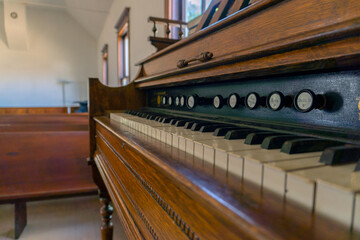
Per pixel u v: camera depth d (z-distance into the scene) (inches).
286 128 26.4
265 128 28.5
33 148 90.4
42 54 358.6
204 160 21.0
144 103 79.7
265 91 31.5
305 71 25.0
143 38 125.6
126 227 37.9
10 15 305.4
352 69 21.5
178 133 27.2
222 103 38.6
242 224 11.7
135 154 33.2
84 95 378.6
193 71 37.1
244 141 22.9
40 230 87.3
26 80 354.3
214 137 25.0
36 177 88.0
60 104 369.4
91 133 73.4
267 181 14.7
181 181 17.2
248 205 12.7
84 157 95.5
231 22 28.9
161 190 24.8
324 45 18.5
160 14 103.7
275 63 23.0
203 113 45.0
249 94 32.6
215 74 31.9
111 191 48.1
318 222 11.1
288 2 21.8
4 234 85.6
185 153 23.7
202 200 15.3
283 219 11.3
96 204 110.7
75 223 92.9
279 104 27.4
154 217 26.8
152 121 41.4
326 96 23.8
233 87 37.5
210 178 16.6
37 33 354.0
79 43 372.8
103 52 298.2
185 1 99.3
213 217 15.6
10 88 348.8
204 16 48.7
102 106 74.8
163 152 24.0
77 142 96.1
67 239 81.7
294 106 25.7
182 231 20.4
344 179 12.0
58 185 86.0
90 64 378.9
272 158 16.1
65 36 366.3
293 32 21.3
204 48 35.3
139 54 133.3
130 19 151.3
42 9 352.2
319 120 24.5
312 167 14.2
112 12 228.8
